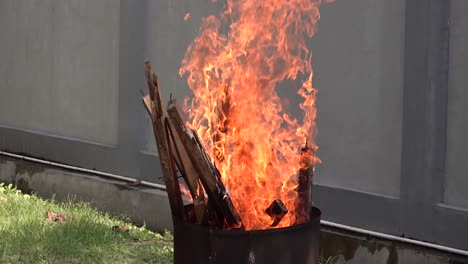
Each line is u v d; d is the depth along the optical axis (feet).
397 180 27.37
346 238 28.09
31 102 41.98
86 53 38.63
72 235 30.91
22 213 34.22
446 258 25.49
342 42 28.43
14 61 42.91
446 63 25.75
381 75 27.50
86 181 37.35
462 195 25.73
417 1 26.08
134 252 30.01
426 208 26.37
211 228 18.72
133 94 35.94
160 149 19.92
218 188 19.11
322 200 29.22
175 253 19.95
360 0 27.86
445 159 26.04
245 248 18.57
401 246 26.71
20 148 42.19
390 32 27.20
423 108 26.18
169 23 34.65
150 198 34.55
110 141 37.65
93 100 38.42
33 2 41.42
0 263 27.96
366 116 28.02
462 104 25.53
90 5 38.22
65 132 40.04
